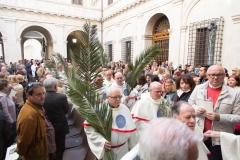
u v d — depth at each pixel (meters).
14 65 11.57
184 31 7.83
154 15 10.04
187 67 6.76
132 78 3.61
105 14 16.73
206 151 1.62
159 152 0.68
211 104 1.87
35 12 14.36
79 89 2.04
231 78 3.19
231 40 5.90
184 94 2.65
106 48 16.56
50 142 2.18
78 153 2.72
